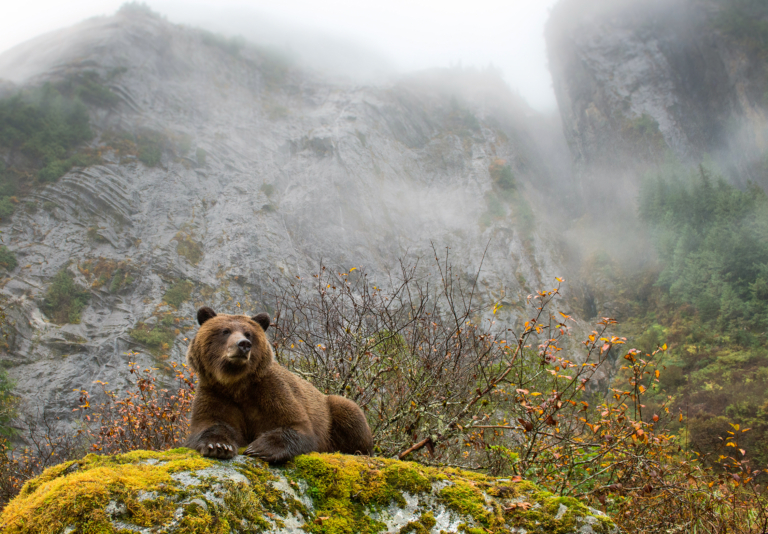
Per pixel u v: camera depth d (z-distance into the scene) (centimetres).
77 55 7444
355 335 700
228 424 344
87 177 5509
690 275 5453
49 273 4628
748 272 5106
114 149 6144
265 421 353
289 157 7144
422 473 313
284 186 6612
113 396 797
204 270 5038
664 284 5872
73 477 234
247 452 305
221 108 7831
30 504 222
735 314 4722
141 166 6025
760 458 1556
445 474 326
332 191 6450
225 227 5556
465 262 6134
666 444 611
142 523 222
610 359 4412
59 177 5541
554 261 6531
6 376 2466
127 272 4747
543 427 548
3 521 215
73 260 4794
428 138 8856
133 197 5612
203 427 333
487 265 6081
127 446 721
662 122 8150
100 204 5334
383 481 300
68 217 5159
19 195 5331
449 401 586
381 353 689
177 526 226
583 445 515
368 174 7106
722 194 6009
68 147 6059
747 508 536
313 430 375
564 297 6109
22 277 4512
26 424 1528
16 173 5609
